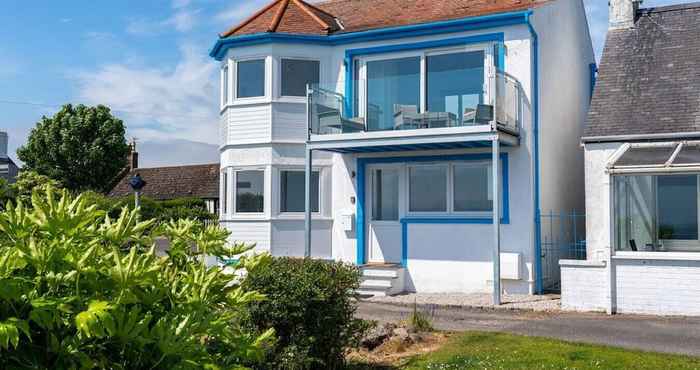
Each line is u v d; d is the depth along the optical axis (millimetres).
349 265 8445
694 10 17422
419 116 16141
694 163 13039
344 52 18422
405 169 17672
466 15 17156
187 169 45688
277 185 18297
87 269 3574
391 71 18000
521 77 16516
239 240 18531
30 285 3475
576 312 13516
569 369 8305
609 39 17719
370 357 9172
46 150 46625
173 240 5266
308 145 17062
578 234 19703
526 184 16359
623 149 14555
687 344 10109
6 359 3395
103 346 3662
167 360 3861
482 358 8930
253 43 18484
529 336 10680
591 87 22562
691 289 12773
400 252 17625
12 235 3779
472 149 16812
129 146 48938
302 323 7434
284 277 7398
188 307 4117
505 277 16047
